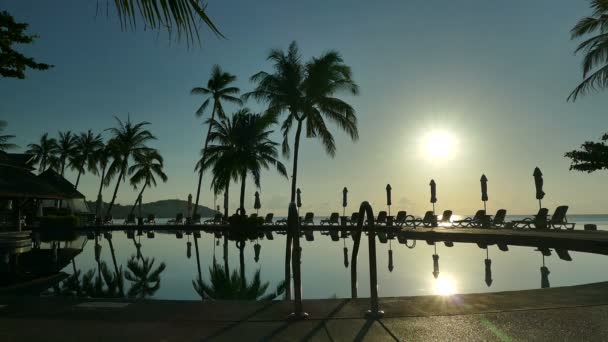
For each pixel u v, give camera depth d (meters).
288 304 4.53
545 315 3.86
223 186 29.14
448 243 15.84
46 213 35.25
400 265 10.02
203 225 29.47
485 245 14.62
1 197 22.20
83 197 41.53
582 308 4.05
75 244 17.84
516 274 8.22
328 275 8.95
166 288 7.64
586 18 16.34
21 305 4.52
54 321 3.89
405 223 24.23
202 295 6.98
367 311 4.06
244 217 26.31
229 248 15.62
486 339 3.29
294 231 4.13
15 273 9.34
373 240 4.18
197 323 3.83
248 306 4.46
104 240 20.27
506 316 3.87
